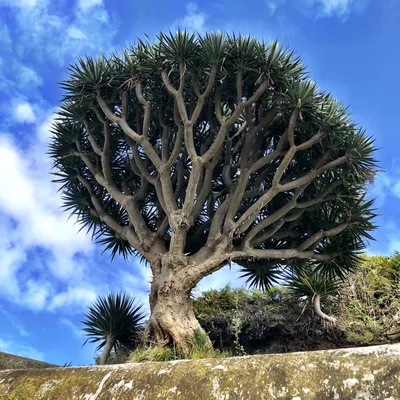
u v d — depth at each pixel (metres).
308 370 2.95
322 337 8.51
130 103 8.17
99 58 7.75
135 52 7.56
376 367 2.78
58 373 3.85
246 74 7.20
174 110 7.15
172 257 6.52
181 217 6.50
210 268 6.55
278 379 2.97
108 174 7.67
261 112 7.64
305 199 7.69
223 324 8.84
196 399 3.07
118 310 8.32
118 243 9.02
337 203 7.81
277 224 7.25
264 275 8.73
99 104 7.64
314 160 7.49
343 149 7.11
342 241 7.81
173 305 6.28
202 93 7.30
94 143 7.87
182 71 6.84
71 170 8.60
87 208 8.61
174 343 6.09
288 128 6.75
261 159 7.05
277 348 8.55
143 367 3.51
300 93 6.65
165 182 6.85
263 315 8.80
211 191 7.73
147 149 6.97
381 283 9.27
